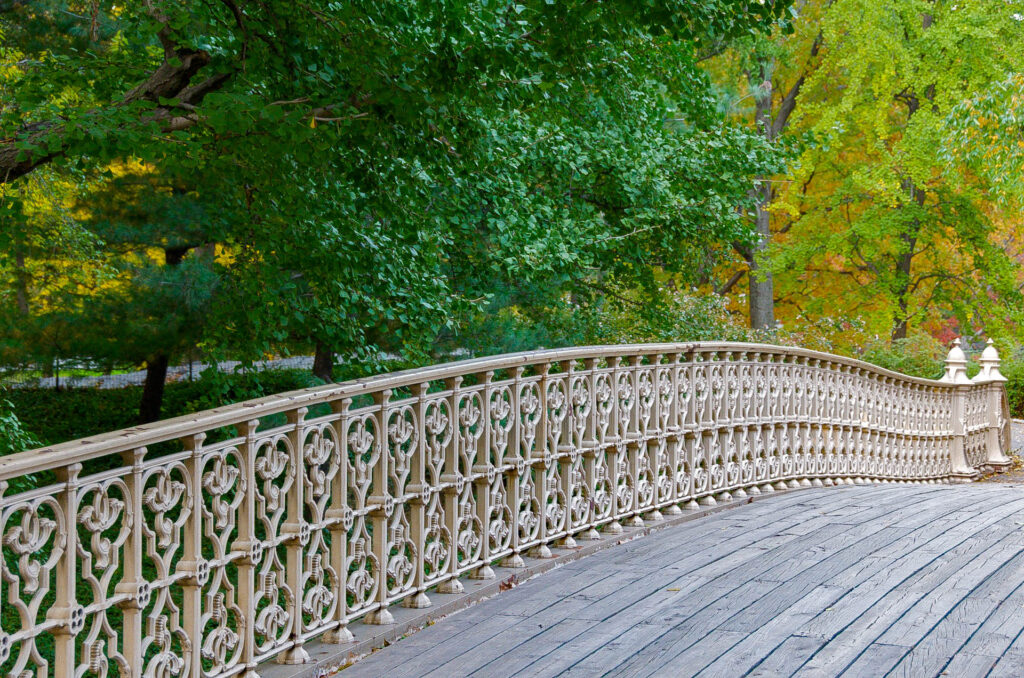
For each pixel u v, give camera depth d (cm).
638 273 1217
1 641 257
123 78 684
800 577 484
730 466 796
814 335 1764
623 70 826
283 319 805
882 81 2059
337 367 934
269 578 365
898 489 846
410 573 451
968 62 2053
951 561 511
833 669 347
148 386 1242
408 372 441
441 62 602
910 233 2189
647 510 668
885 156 2116
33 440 820
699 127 1191
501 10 630
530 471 550
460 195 923
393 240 802
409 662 380
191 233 967
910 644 372
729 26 613
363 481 417
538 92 661
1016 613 410
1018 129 1302
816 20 2327
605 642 391
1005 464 1502
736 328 1541
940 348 1747
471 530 496
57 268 1055
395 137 645
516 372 537
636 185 1072
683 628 405
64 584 279
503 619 434
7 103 698
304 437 383
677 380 708
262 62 626
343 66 600
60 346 993
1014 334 2233
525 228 954
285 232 753
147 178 962
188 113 610
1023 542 558
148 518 898
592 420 610
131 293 944
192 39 610
